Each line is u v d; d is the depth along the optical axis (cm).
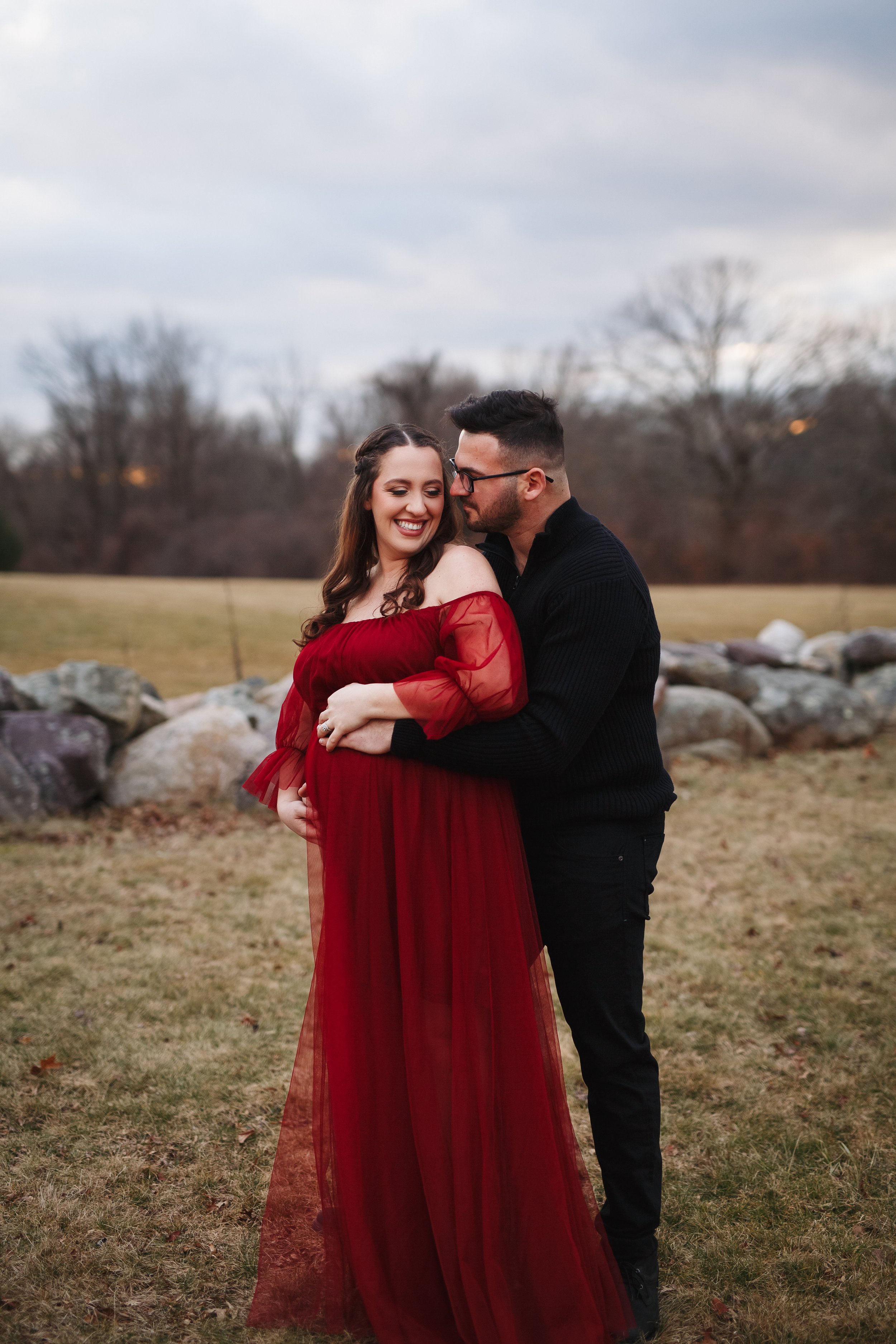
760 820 588
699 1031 328
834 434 3456
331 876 192
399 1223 189
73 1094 286
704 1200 242
